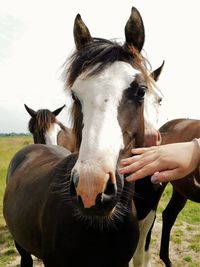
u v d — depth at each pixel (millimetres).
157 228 5891
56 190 2348
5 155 17594
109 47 2148
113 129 1891
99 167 1699
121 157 1958
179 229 5785
